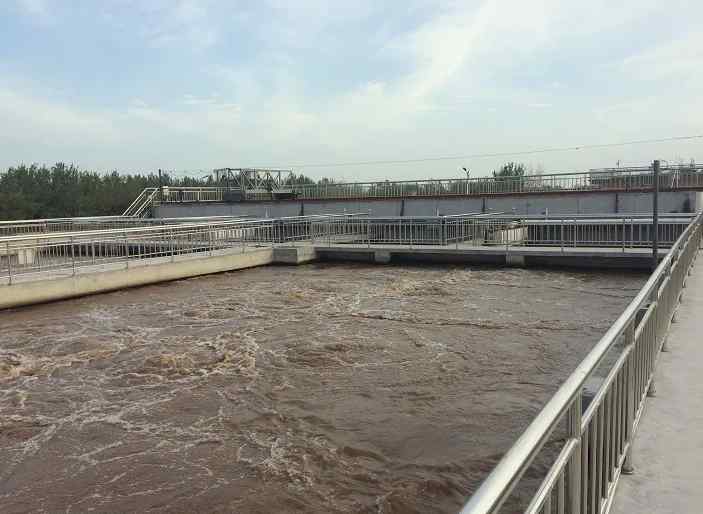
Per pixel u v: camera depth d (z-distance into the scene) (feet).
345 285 62.13
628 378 10.85
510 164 186.60
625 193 90.43
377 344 37.93
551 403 5.76
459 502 19.42
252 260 77.77
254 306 51.31
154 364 34.22
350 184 127.13
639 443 12.03
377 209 112.37
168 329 42.93
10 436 24.73
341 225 97.09
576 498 7.22
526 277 64.90
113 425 25.77
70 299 55.47
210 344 38.45
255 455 22.77
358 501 19.51
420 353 35.83
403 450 22.90
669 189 86.33
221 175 151.94
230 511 19.03
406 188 119.44
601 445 9.01
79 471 21.76
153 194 142.51
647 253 64.18
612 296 53.11
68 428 25.48
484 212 101.19
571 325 42.50
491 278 64.85
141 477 21.24
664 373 16.44
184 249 80.07
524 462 4.63
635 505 9.71
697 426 12.82
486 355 35.27
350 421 25.71
